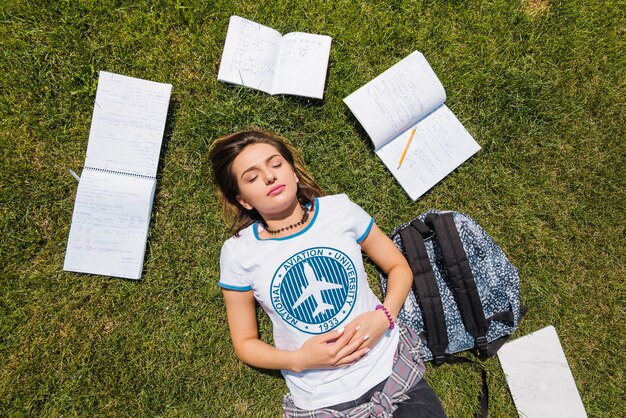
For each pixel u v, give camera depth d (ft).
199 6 6.25
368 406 4.98
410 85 6.13
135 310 6.18
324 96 6.30
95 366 6.11
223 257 5.26
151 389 6.13
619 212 6.43
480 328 5.79
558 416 6.19
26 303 6.10
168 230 6.22
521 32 6.46
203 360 6.19
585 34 6.47
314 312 4.93
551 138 6.47
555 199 6.46
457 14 6.44
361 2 6.40
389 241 5.55
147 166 5.98
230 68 6.07
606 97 6.46
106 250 5.99
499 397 6.26
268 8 6.31
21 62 6.12
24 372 6.04
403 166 6.29
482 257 5.90
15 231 6.11
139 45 6.25
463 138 6.34
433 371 6.24
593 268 6.42
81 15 6.19
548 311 6.36
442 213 5.78
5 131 6.15
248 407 6.19
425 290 5.76
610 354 6.35
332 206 5.28
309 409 5.10
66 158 6.18
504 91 6.43
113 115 5.94
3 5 6.09
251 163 4.92
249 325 5.35
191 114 6.23
